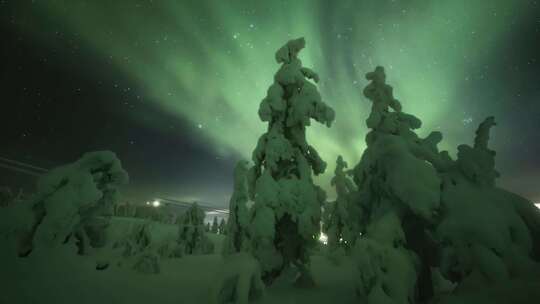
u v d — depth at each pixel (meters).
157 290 7.80
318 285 10.05
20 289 6.28
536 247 6.35
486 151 6.94
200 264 12.73
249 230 10.11
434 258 7.35
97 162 10.08
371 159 8.44
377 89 12.57
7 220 7.76
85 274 7.80
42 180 8.47
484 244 5.54
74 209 8.26
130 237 13.59
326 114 10.68
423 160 7.46
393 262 6.04
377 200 8.30
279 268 9.91
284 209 10.03
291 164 11.25
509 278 5.18
